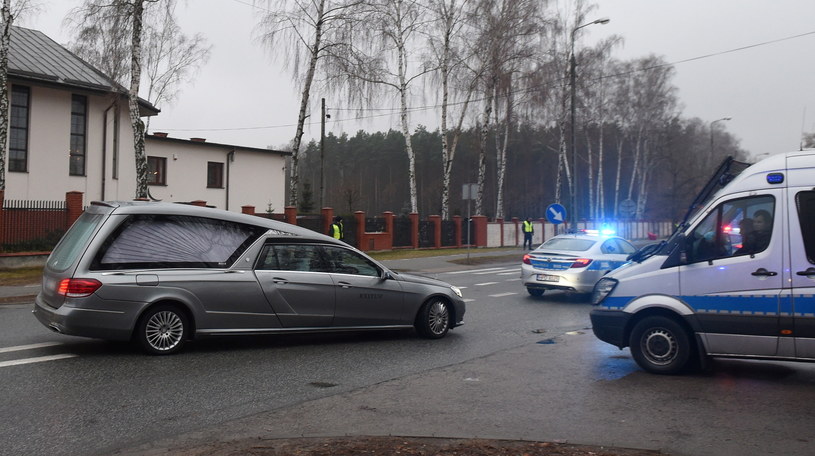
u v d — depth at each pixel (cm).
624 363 802
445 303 991
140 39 2333
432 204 8456
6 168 2459
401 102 3512
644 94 5522
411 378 716
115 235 786
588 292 1426
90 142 2741
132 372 713
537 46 3581
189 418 559
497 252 3347
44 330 966
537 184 7931
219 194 3838
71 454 470
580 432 523
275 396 634
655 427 538
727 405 607
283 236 880
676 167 6109
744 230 705
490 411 586
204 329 812
